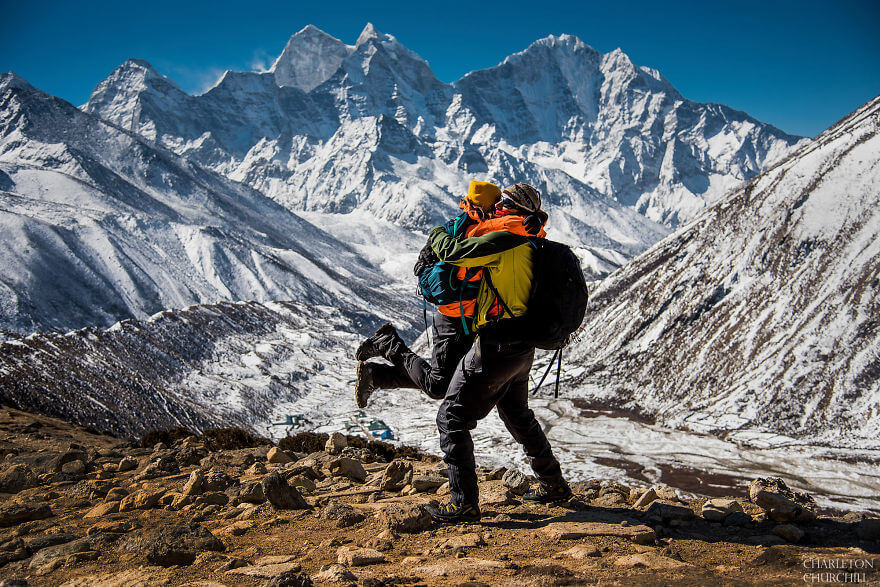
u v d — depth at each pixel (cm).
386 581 386
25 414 2284
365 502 662
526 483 689
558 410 11075
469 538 493
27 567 454
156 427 8969
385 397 12594
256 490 646
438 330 544
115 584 401
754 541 488
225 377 13025
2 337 11581
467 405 527
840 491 6838
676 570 398
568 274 486
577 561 432
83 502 682
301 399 12394
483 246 473
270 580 378
